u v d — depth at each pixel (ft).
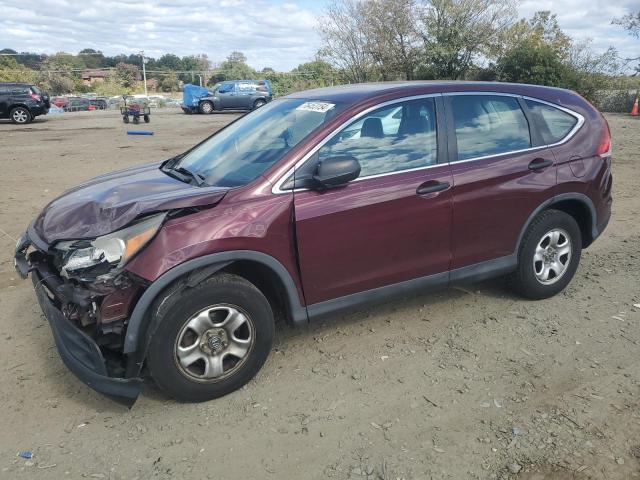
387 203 12.19
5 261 19.12
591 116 15.66
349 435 10.09
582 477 8.95
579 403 10.85
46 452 9.74
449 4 85.81
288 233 11.29
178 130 66.03
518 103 14.56
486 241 13.84
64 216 11.35
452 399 11.09
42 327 14.25
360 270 12.26
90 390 11.58
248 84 100.94
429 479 8.99
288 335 13.73
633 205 26.27
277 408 10.90
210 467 9.36
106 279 10.01
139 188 12.15
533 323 14.17
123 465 9.42
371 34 87.81
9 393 11.46
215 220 10.61
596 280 16.97
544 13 93.15
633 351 12.78
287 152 11.69
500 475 9.04
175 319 10.34
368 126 12.39
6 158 42.34
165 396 11.35
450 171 13.06
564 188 14.71
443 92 13.51
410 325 14.17
